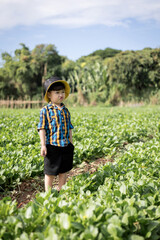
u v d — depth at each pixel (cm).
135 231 247
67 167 377
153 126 927
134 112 1565
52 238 211
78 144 630
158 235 249
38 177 471
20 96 4334
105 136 715
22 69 4225
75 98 3266
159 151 571
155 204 301
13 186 419
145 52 3400
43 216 259
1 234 230
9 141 678
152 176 420
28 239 219
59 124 369
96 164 554
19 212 272
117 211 262
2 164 450
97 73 3406
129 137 754
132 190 330
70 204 282
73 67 4656
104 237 226
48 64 4544
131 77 3234
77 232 226
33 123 991
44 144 360
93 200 305
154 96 3020
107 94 3334
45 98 386
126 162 479
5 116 1327
